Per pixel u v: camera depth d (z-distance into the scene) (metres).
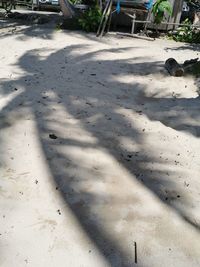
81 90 5.48
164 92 5.71
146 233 2.53
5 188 2.99
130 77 6.36
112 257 2.32
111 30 11.12
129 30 11.38
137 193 2.98
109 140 3.90
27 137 3.86
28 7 17.95
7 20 12.73
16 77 6.12
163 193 2.99
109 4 10.33
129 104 5.06
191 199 2.93
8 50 8.25
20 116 4.39
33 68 6.74
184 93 5.68
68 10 11.55
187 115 4.58
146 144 3.85
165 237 2.50
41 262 2.28
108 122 4.36
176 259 2.32
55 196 2.91
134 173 3.28
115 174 3.25
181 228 2.59
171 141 3.94
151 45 9.22
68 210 2.75
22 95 5.10
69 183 3.08
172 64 6.56
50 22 12.12
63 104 4.85
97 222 2.63
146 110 4.84
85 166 3.35
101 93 5.41
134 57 7.75
